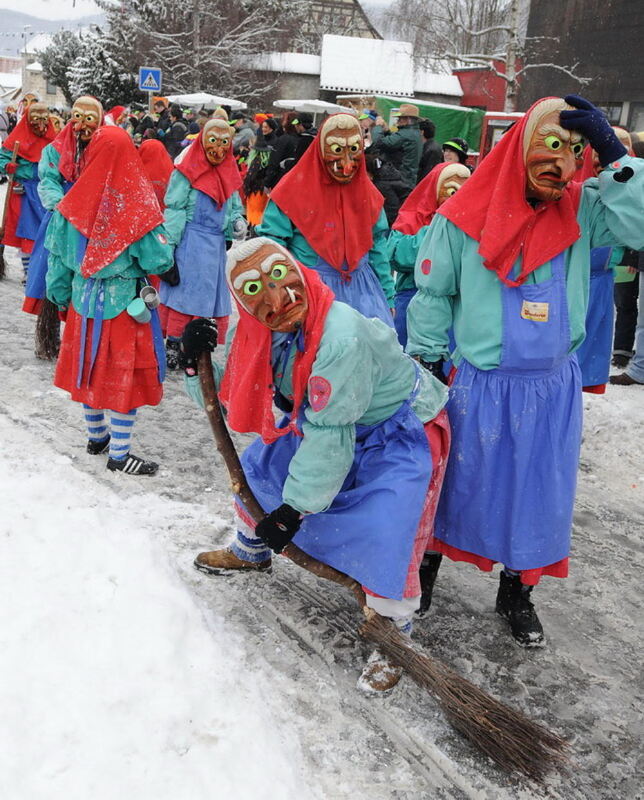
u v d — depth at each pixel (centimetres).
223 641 295
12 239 852
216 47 2527
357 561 270
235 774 227
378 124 1144
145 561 309
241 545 335
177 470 452
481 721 255
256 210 1041
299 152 838
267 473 300
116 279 409
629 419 564
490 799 245
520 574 309
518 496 295
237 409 267
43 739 219
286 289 244
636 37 1484
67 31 3162
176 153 1180
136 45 2558
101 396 421
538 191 274
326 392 248
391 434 277
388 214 845
